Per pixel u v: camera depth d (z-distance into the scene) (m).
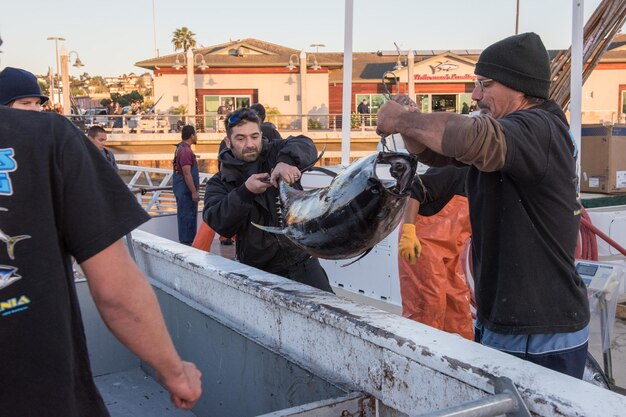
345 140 5.50
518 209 2.07
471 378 1.76
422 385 1.94
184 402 1.49
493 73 2.15
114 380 3.80
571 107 4.56
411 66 40.59
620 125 6.11
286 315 2.58
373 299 5.56
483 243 2.21
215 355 3.07
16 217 1.21
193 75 41.50
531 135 1.91
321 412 2.01
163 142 37.53
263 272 3.02
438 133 1.83
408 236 3.56
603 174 6.12
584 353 2.20
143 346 1.37
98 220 1.30
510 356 1.83
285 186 2.89
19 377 1.20
